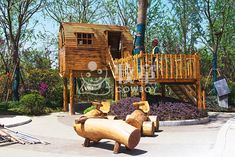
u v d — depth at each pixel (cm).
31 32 3353
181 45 3825
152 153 962
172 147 1038
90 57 2317
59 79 2905
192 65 1766
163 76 1706
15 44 2812
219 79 2312
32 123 1750
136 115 1285
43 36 3634
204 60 4022
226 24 3453
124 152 983
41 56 3425
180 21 3575
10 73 2859
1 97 2834
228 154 837
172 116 1570
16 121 1748
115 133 964
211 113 2119
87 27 2361
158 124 1384
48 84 2827
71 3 3638
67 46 2275
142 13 2047
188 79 1745
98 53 2338
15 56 2794
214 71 2578
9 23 2808
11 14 3075
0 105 2438
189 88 1953
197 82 1762
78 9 3666
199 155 908
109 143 1122
